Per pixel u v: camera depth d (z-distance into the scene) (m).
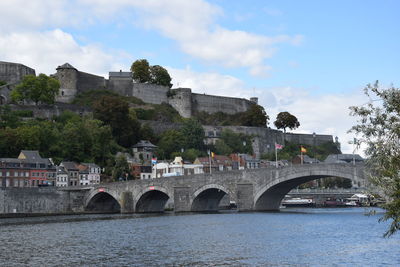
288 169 106.19
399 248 56.38
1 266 47.38
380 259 49.53
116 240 65.88
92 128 176.88
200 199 123.50
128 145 195.38
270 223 86.44
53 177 155.88
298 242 61.62
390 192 30.89
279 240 63.53
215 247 57.88
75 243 63.38
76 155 170.12
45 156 163.75
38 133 162.75
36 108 189.50
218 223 87.25
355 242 61.53
